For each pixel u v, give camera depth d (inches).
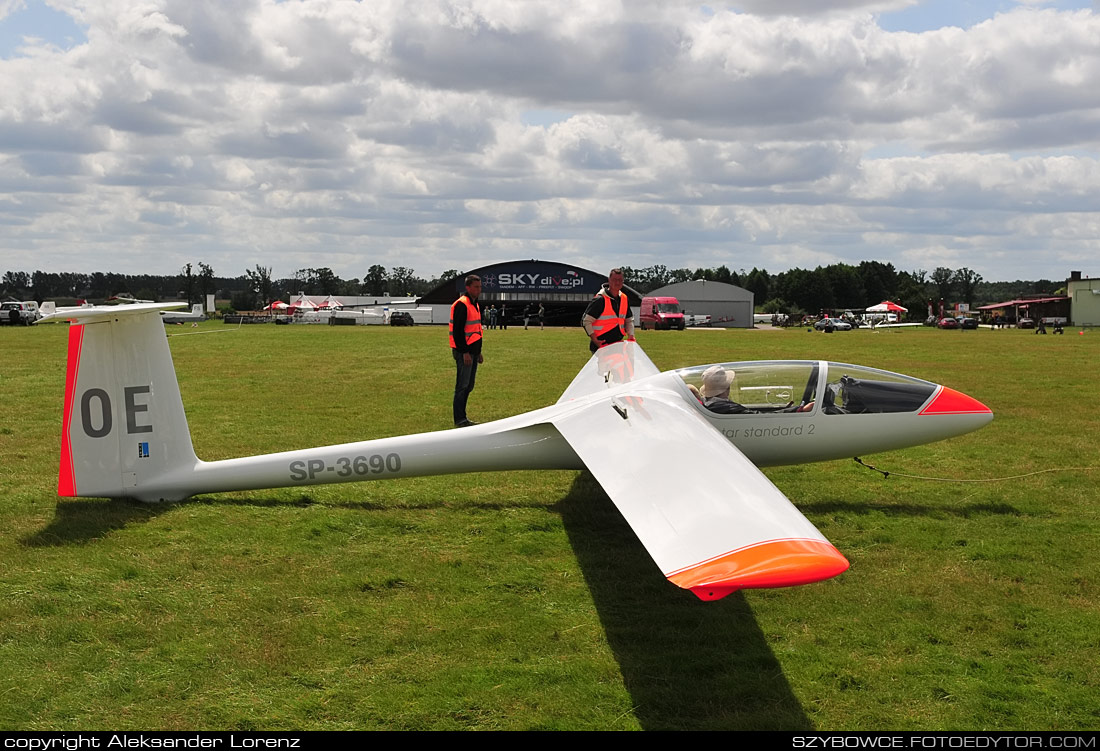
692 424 256.5
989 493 324.2
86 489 285.4
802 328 2957.7
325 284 6702.8
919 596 218.7
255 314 2972.4
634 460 223.1
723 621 203.5
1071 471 360.5
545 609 211.0
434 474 290.4
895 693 170.7
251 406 544.1
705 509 181.6
